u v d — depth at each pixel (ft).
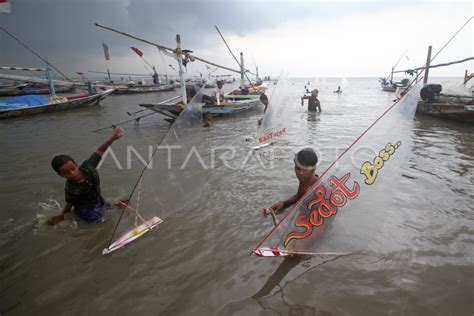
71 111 47.60
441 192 12.26
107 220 10.91
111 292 7.42
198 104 12.75
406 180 13.53
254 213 11.21
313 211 7.87
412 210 10.79
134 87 100.58
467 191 12.34
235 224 10.45
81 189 10.39
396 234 9.30
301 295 7.04
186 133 11.80
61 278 7.97
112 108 52.49
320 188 7.77
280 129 22.45
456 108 28.12
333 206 8.02
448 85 33.24
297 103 51.13
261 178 14.67
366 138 7.85
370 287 7.19
